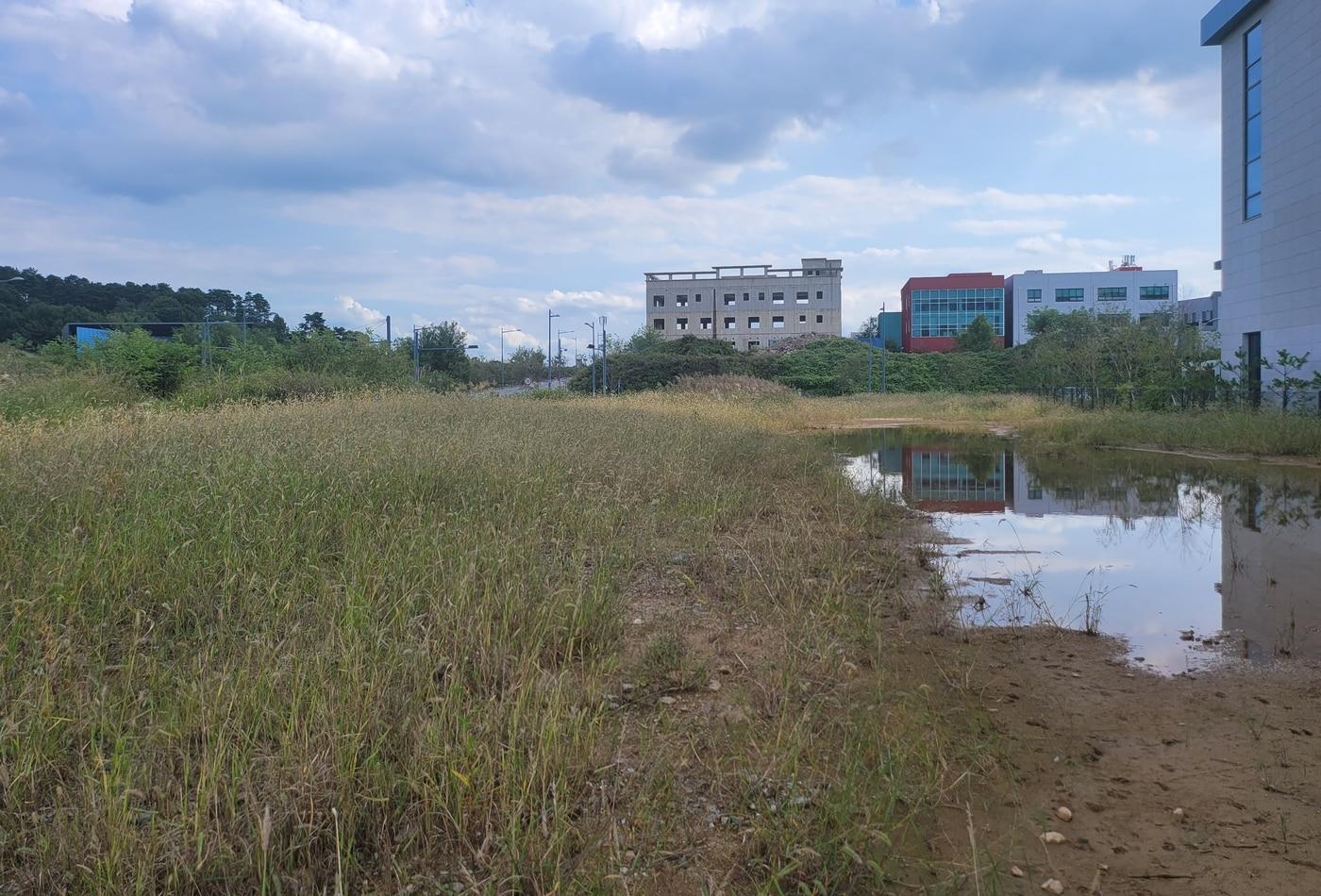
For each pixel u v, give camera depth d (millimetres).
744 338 86438
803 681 4285
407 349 39469
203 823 2758
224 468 7191
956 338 71562
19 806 2900
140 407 13836
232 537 5477
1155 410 24266
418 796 3045
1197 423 18719
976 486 12555
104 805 2742
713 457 11602
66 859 2633
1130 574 7055
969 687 4488
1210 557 7668
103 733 3258
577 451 10383
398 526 6164
